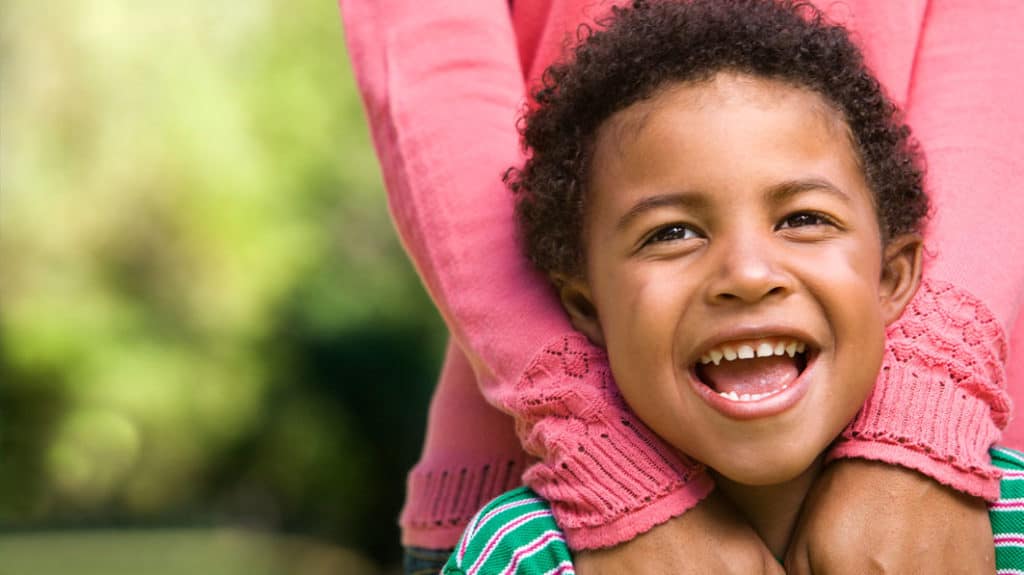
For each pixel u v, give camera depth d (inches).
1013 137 88.7
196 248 567.8
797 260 75.2
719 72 78.5
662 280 76.1
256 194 559.8
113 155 540.7
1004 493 77.4
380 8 95.4
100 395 629.3
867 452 75.6
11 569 642.8
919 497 74.8
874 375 76.7
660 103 78.2
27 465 698.8
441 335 630.5
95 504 778.2
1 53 536.4
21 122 537.6
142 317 617.0
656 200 76.8
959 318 81.1
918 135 90.7
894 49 91.9
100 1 536.1
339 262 607.2
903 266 83.3
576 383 80.0
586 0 93.7
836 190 77.5
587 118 81.7
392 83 92.5
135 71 539.5
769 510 80.0
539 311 83.9
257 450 697.0
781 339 75.5
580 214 82.2
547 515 79.8
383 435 712.4
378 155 93.9
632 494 76.1
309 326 631.8
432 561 94.8
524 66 100.0
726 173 75.5
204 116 546.6
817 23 82.7
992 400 79.8
